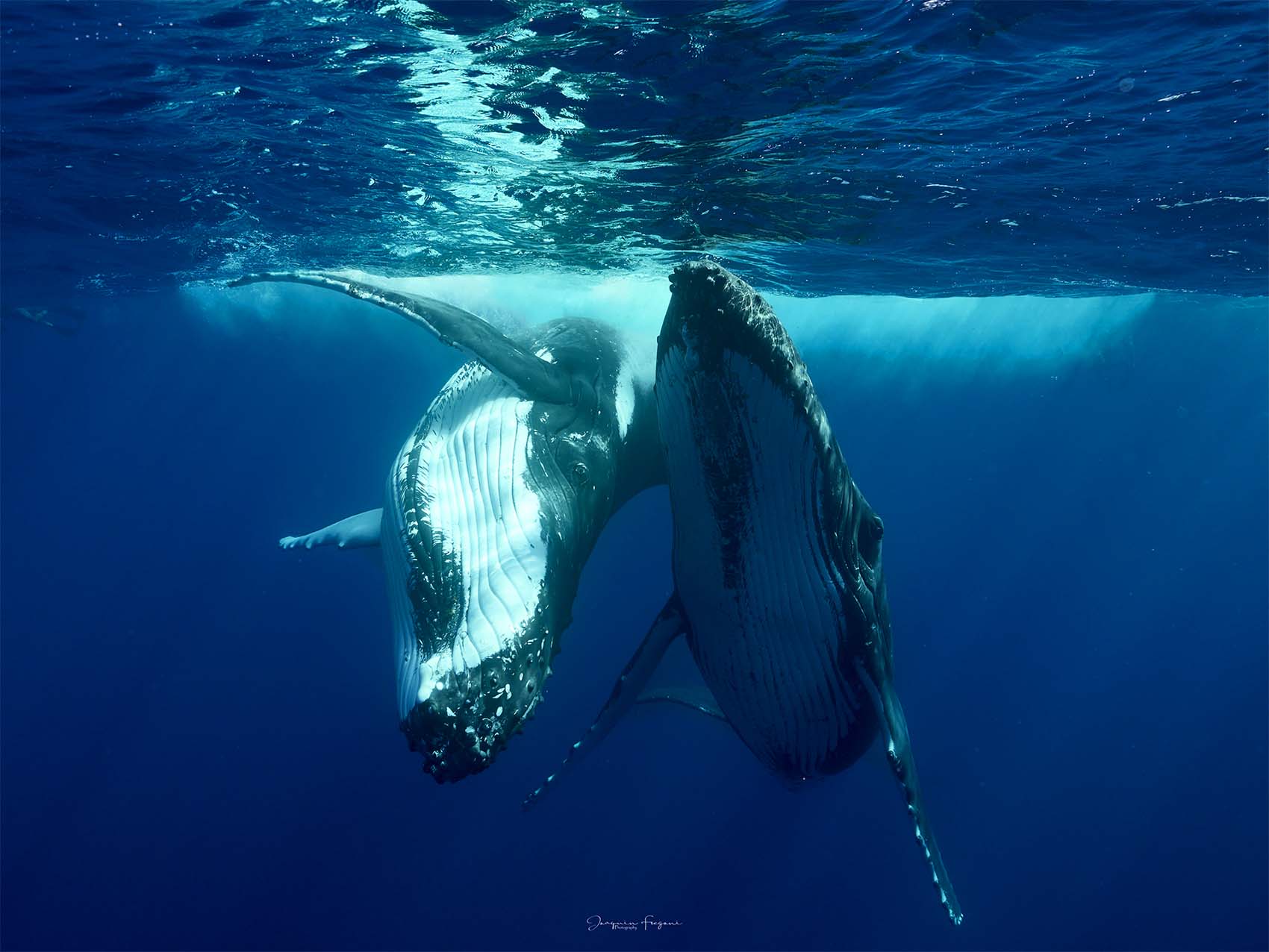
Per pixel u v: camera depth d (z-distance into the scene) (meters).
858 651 5.39
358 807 29.19
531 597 4.84
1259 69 8.62
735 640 5.50
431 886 26.64
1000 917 28.28
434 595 4.76
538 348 7.45
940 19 7.76
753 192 11.96
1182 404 55.19
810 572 5.15
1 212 16.06
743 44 8.21
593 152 10.75
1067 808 35.72
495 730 4.33
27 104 10.91
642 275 16.67
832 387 42.50
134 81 10.14
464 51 8.71
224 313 36.94
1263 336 35.03
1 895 26.41
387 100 9.93
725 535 5.02
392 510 5.36
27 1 8.53
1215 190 11.98
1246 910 29.64
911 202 12.31
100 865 27.42
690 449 4.80
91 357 54.56
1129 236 14.21
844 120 9.67
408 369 58.12
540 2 7.73
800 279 17.97
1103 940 27.64
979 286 19.16
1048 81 8.88
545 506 5.38
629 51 8.47
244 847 27.72
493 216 13.83
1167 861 32.41
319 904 25.66
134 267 21.44
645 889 27.38
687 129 9.96
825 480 4.90
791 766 6.29
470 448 5.58
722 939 26.11
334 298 33.31
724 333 4.23
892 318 24.77
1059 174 11.27
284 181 13.20
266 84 9.95
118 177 13.69
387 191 13.12
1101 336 31.59
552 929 25.66
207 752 32.47
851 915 27.56
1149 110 9.45
